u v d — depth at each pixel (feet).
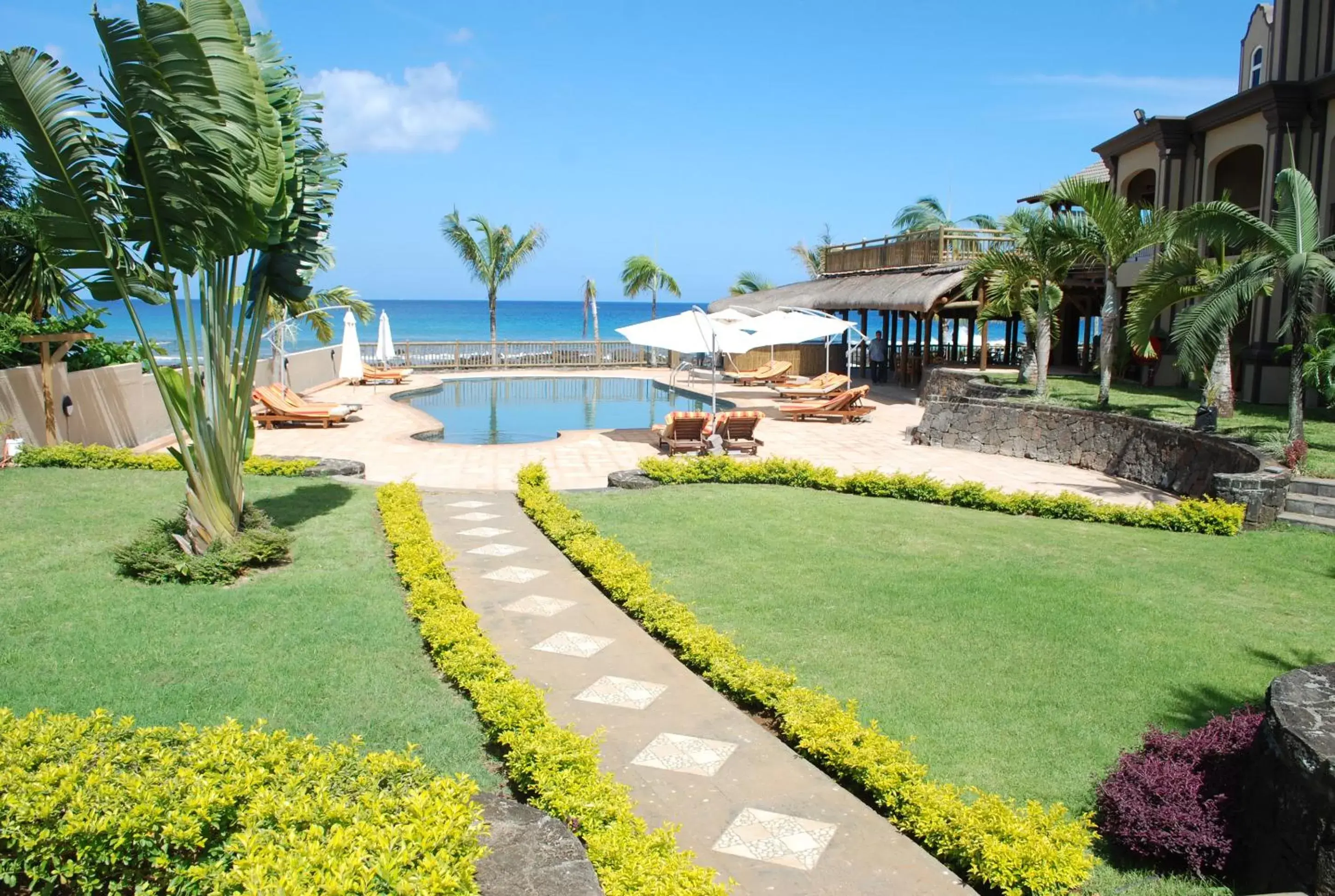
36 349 45.68
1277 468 36.68
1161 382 65.77
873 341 102.42
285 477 42.68
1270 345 55.11
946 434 58.23
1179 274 49.49
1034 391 61.31
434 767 15.80
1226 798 13.85
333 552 29.48
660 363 125.08
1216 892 13.09
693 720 18.12
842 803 15.07
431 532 32.45
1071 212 59.31
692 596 26.02
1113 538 33.58
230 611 23.47
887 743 16.05
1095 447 50.19
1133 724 18.19
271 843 10.56
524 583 27.22
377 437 58.95
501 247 118.11
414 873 10.09
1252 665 21.25
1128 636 23.03
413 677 19.69
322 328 96.84
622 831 12.83
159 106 22.43
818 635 22.97
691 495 40.34
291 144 26.55
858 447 57.93
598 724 17.92
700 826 14.33
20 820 11.23
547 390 98.48
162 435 58.29
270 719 17.37
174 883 11.00
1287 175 39.17
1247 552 31.50
